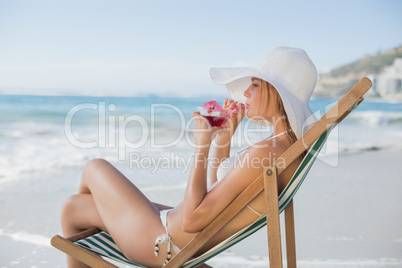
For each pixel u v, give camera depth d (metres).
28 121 16.02
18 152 8.92
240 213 1.81
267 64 1.96
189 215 1.75
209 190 1.88
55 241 1.90
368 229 3.77
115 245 2.12
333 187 5.33
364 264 3.00
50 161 7.68
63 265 3.04
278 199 1.77
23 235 3.66
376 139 11.28
